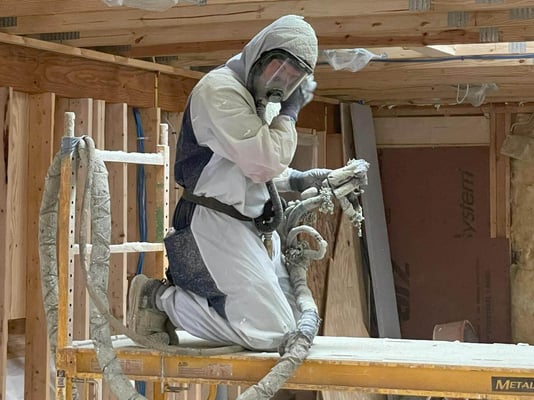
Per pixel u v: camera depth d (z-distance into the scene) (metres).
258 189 2.98
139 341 2.87
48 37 5.14
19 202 5.14
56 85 5.29
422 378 2.68
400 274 8.17
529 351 3.02
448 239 8.05
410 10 4.18
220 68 2.98
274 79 2.88
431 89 7.17
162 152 3.72
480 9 4.18
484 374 2.63
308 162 7.73
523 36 4.64
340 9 4.29
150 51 5.50
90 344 3.12
